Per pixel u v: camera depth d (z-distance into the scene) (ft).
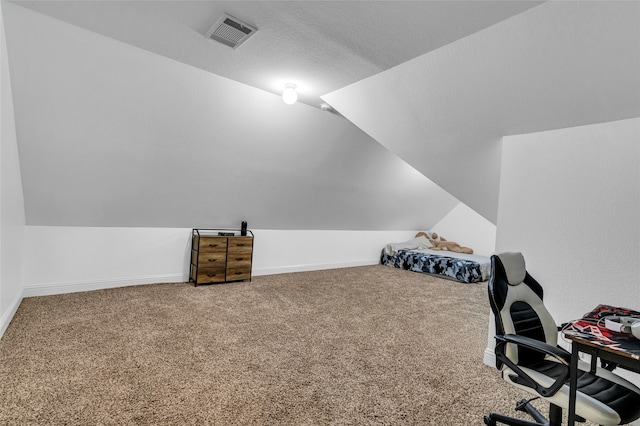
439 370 7.46
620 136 6.27
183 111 9.71
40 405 5.31
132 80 8.42
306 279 16.10
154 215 12.84
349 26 6.01
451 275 17.72
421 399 6.23
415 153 9.98
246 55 7.63
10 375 6.10
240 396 5.98
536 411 5.62
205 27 6.57
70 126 8.84
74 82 7.98
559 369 5.14
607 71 5.27
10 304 8.68
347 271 18.76
